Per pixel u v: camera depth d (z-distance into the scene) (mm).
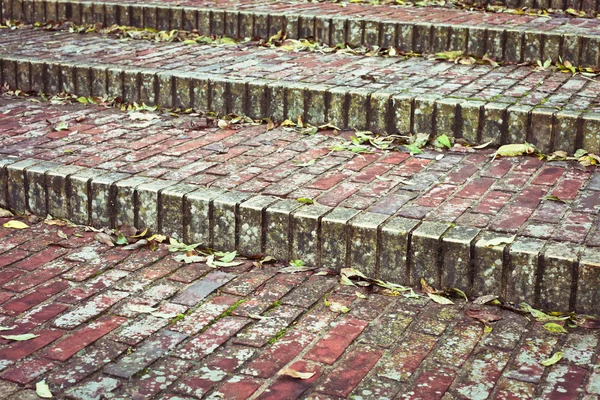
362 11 6406
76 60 5586
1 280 3357
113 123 4855
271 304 3164
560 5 6453
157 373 2674
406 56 5699
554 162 4105
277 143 4465
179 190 3723
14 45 6176
